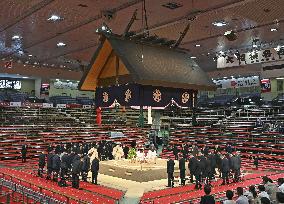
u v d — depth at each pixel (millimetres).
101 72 10555
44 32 25781
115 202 14383
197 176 17594
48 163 19938
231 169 19625
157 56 9844
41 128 36375
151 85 9242
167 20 21891
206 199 9523
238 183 19031
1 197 14359
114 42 9328
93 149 22766
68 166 18406
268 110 39781
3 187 15977
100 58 10078
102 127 39812
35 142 32844
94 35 26531
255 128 34906
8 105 41906
